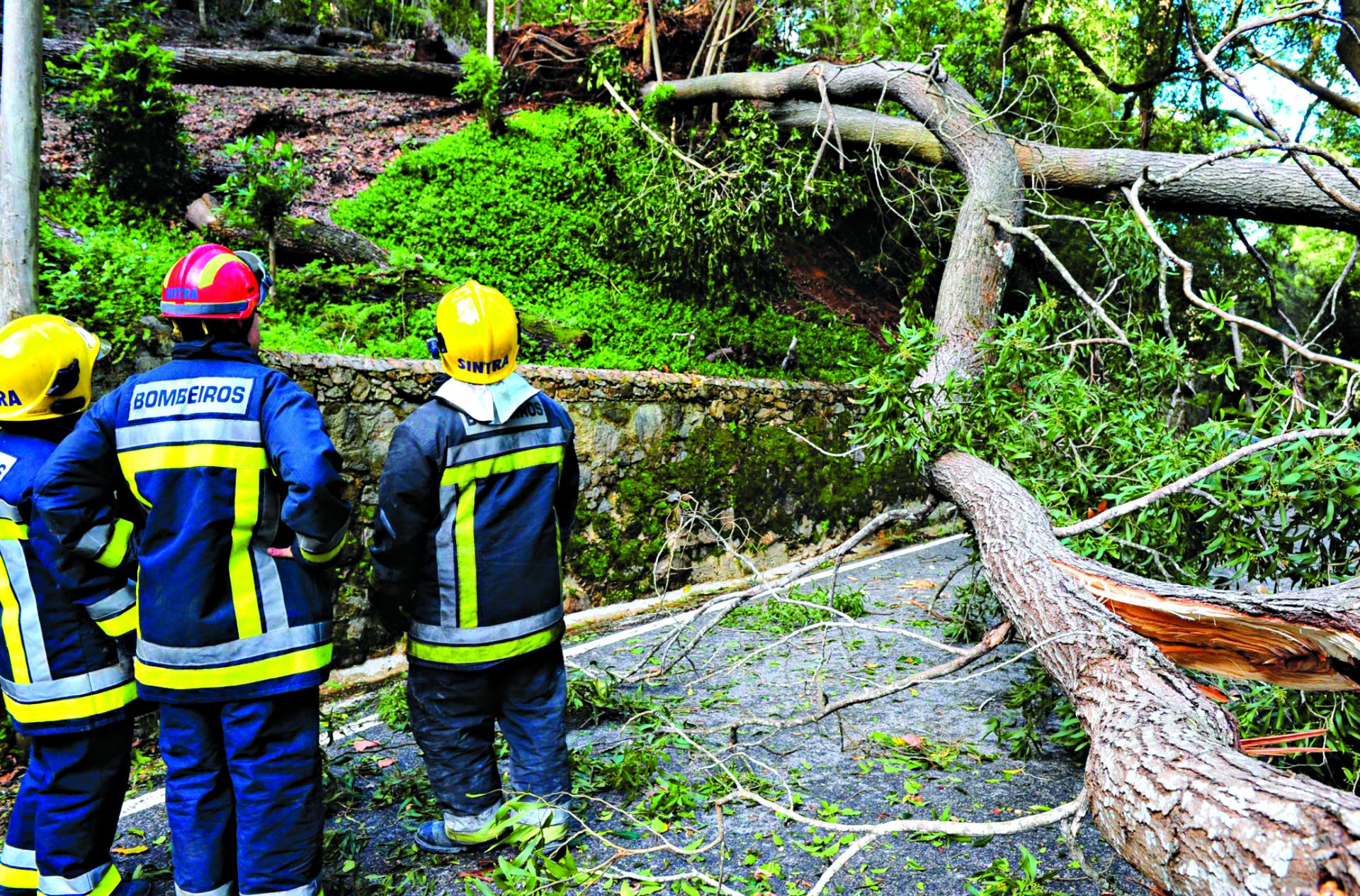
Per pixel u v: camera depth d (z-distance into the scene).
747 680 4.73
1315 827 1.41
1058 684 2.61
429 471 2.67
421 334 6.43
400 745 3.81
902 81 7.72
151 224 7.05
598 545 6.19
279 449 2.29
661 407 6.64
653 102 10.16
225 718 2.32
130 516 2.60
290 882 2.36
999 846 2.91
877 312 11.29
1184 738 1.87
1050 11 11.91
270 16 15.34
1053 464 4.23
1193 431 3.79
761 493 7.53
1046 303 4.52
